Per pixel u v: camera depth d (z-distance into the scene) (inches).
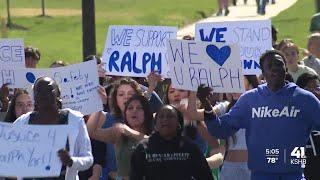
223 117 847.7
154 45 1202.0
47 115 782.5
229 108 975.6
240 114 838.5
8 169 777.6
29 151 774.5
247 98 836.6
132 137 930.1
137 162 811.4
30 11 3695.9
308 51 1380.4
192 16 3336.6
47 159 771.4
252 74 1098.1
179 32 2682.1
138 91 982.4
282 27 2723.9
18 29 3048.7
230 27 1114.1
